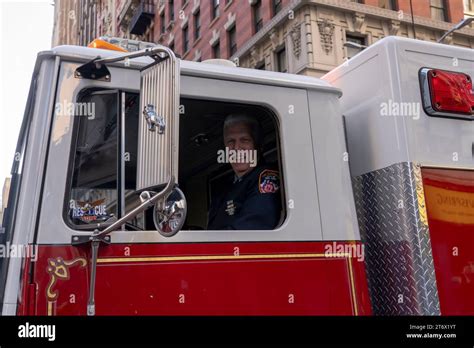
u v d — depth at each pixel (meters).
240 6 23.94
